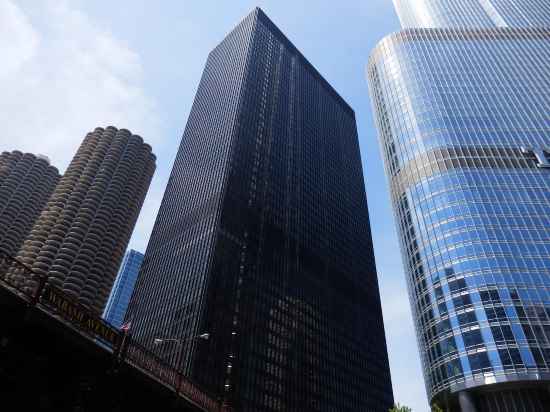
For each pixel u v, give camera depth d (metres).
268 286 151.50
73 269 142.25
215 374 116.44
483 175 109.62
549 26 171.75
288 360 142.75
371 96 164.38
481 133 121.00
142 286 156.00
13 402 22.33
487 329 83.62
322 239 195.25
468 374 80.75
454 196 105.94
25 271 22.03
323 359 159.12
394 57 154.12
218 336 123.56
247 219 158.38
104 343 24.92
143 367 27.50
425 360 93.81
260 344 135.50
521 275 89.62
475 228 98.44
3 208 166.38
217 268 135.62
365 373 177.62
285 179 190.62
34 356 22.83
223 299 131.75
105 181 169.38
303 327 157.50
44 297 21.88
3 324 21.16
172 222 169.12
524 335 81.19
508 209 101.31
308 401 142.00
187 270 140.50
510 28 165.00
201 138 192.75
